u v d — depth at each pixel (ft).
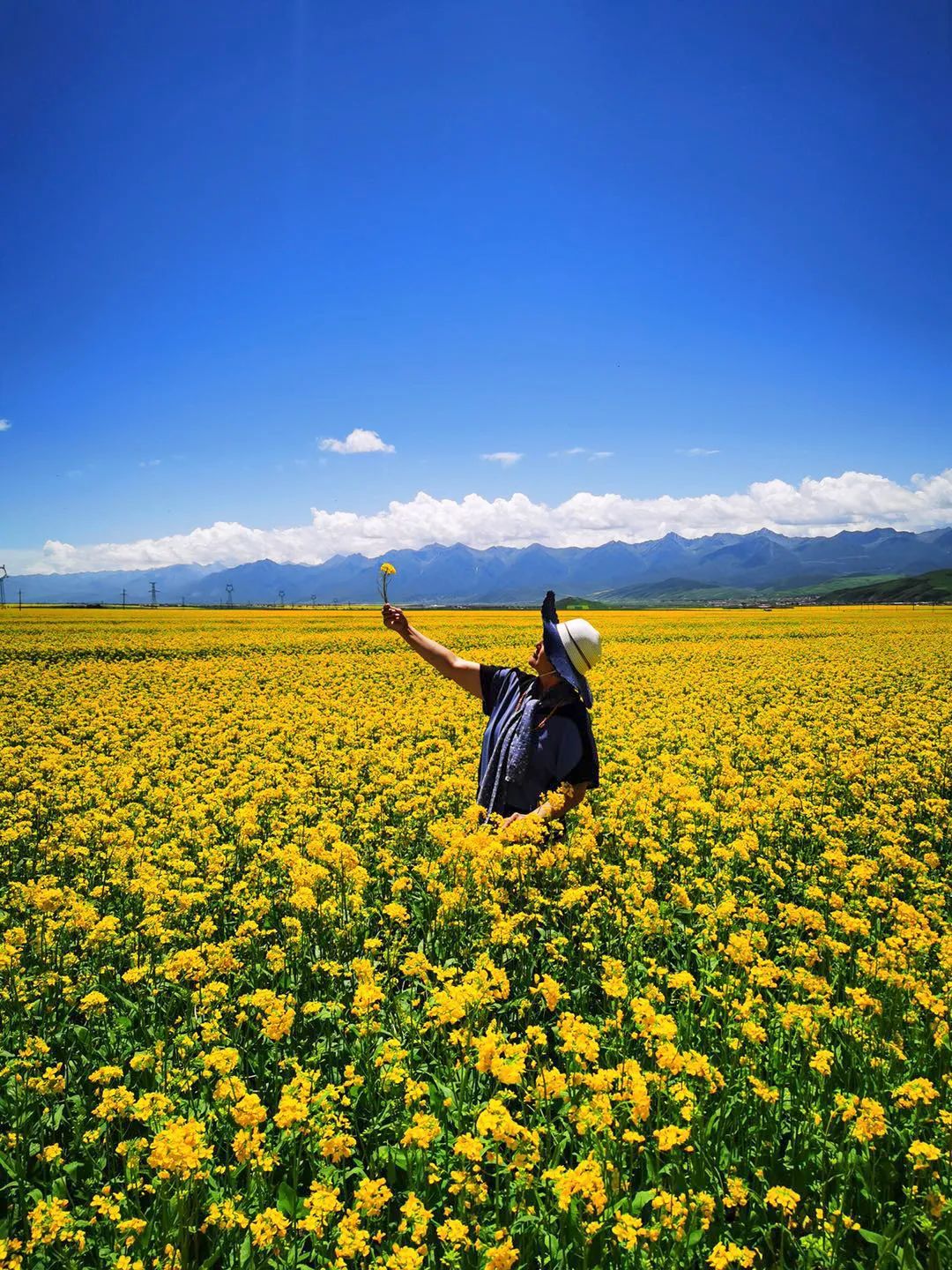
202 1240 13.37
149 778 42.88
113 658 115.34
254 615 249.34
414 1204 12.60
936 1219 12.88
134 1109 14.56
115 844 29.14
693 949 22.44
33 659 111.04
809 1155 14.74
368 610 308.81
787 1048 17.70
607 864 26.16
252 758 45.83
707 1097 15.88
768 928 23.99
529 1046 17.70
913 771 42.78
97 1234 13.32
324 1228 12.99
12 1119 15.65
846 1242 13.35
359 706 67.15
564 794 21.63
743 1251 11.88
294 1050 18.26
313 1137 14.55
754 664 104.99
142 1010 19.19
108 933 20.83
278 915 24.45
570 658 21.62
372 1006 17.52
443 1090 16.06
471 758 45.62
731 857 27.63
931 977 20.34
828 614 279.28
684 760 45.06
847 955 22.48
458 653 114.62
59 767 43.01
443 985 19.74
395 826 32.22
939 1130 14.74
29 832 32.58
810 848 31.09
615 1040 17.52
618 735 52.47
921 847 32.73
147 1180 14.48
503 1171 13.84
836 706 68.28
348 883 23.66
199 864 28.53
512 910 22.58
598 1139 14.52
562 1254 12.72
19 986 19.24
